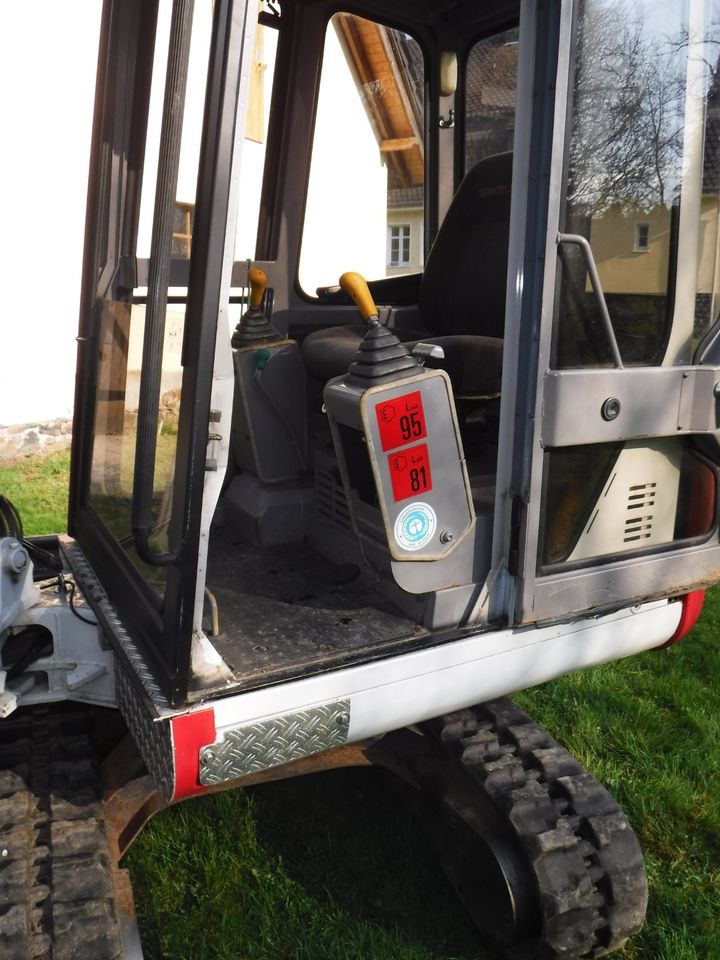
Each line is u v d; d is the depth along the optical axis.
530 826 2.09
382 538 2.16
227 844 2.61
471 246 3.00
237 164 1.54
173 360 1.79
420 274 3.49
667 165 2.01
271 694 1.79
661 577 2.26
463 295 3.03
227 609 2.19
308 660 1.91
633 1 1.86
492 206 2.92
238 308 3.11
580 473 2.07
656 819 2.78
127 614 1.99
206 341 1.59
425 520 2.00
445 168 3.36
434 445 1.97
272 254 3.20
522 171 1.83
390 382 1.90
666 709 3.44
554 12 1.73
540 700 3.46
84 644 2.14
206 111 1.55
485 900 2.19
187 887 2.45
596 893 2.09
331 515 2.55
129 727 2.04
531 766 2.30
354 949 2.22
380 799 2.83
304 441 2.72
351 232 3.31
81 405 2.57
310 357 2.70
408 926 2.32
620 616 2.31
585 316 1.94
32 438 6.32
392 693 1.96
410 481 1.96
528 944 2.19
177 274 1.91
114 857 2.04
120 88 2.37
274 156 3.12
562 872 2.04
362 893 2.43
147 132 2.26
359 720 1.94
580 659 2.27
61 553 2.62
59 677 2.15
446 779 2.34
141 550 1.66
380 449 1.91
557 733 3.22
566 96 1.77
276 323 3.24
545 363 1.88
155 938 2.26
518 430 1.96
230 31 1.48
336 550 2.53
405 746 2.46
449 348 2.35
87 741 2.23
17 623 2.08
